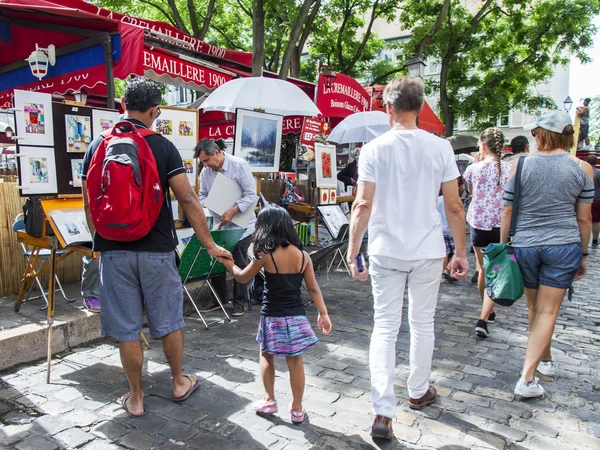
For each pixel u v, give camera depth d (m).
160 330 2.95
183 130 5.11
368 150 2.74
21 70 5.66
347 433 2.74
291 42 9.98
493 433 2.75
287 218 2.88
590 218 3.21
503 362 3.86
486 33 19.08
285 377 3.52
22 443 2.61
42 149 3.76
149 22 6.98
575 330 4.76
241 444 2.61
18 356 3.67
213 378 3.49
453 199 2.72
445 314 5.28
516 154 4.95
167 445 2.61
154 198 2.72
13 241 4.85
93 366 3.69
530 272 3.22
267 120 6.52
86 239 3.72
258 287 5.62
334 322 4.93
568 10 17.42
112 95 4.68
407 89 2.69
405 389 3.34
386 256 2.71
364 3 17.67
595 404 3.14
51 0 5.78
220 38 18.03
